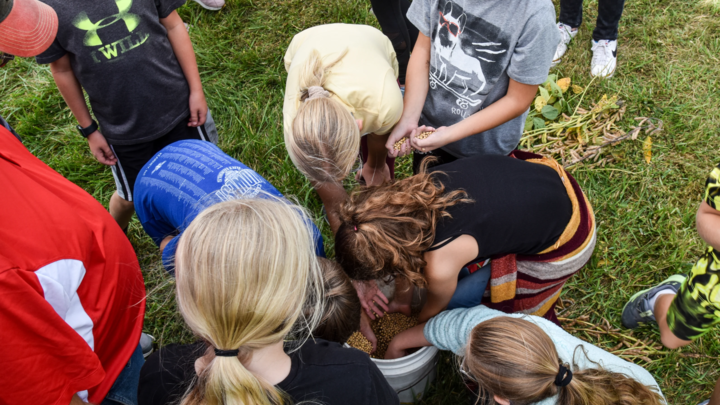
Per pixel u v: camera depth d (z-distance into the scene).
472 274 1.77
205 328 0.85
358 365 0.99
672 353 1.97
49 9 1.40
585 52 3.06
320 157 1.44
